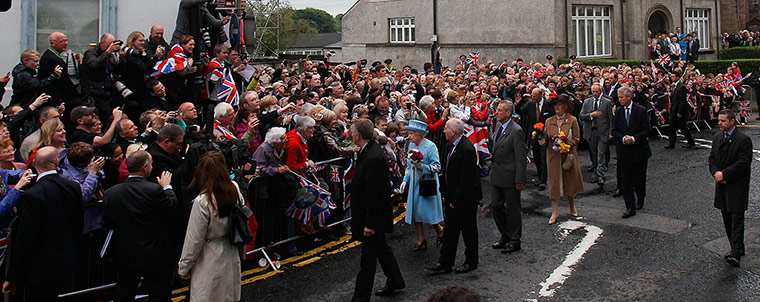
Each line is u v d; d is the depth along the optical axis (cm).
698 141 1625
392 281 632
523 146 774
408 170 782
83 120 680
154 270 558
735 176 698
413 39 3131
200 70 943
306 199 751
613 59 2650
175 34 1012
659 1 2831
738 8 3659
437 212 777
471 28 2828
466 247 709
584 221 909
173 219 587
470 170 691
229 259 532
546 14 2517
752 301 604
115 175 670
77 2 1024
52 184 536
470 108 1165
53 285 540
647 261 725
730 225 732
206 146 614
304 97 978
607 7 2681
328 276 699
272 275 705
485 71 1917
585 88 1505
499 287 654
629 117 927
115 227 552
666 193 1068
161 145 625
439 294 269
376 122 944
